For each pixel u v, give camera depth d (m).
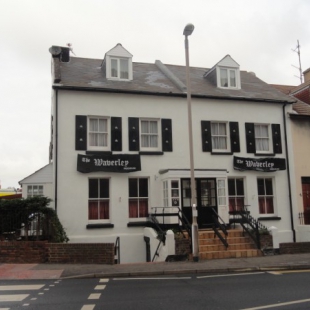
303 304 7.05
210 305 7.10
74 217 15.39
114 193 16.05
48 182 18.02
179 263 12.37
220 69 19.33
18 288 8.92
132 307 7.02
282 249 14.27
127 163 16.14
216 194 16.56
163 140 16.94
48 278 10.28
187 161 17.11
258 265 11.69
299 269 11.55
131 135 16.56
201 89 18.38
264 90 20.03
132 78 18.06
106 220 16.00
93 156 15.76
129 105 16.77
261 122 18.56
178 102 17.45
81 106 16.09
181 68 21.78
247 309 6.75
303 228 17.62
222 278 10.09
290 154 18.67
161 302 7.38
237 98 18.14
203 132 17.50
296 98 21.97
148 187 16.59
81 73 17.83
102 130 16.50
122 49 17.94
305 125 19.22
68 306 7.16
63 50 19.48
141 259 15.86
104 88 16.30
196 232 12.84
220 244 14.30
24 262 12.65
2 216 13.35
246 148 18.06
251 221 15.93
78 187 15.60
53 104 16.22
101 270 11.12
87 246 12.63
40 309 6.97
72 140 15.78
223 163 17.56
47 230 13.57
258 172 18.03
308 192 18.69
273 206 18.23
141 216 16.45
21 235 13.60
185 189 16.39
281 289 8.48
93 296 7.99
